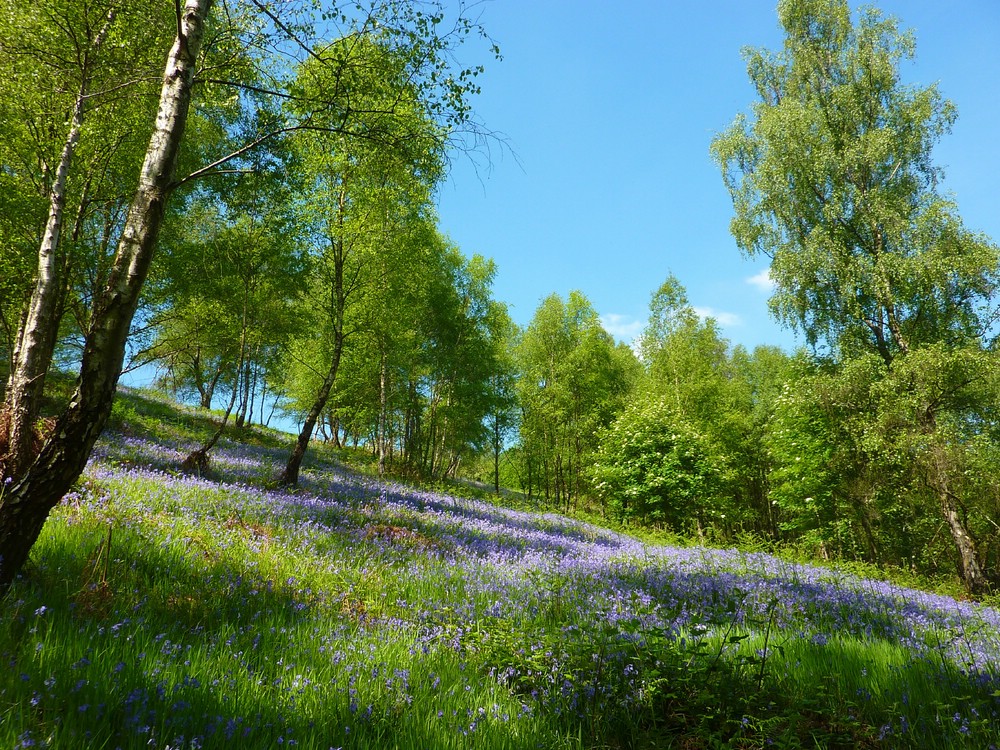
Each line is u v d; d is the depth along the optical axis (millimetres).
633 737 3557
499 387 38062
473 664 4781
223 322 20188
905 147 22781
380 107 7250
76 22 11438
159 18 11445
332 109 6707
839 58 24859
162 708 2859
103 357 4188
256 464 17141
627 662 4641
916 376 19734
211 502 9414
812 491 24438
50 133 12734
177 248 19531
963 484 19859
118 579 4891
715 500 27484
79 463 4156
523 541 13508
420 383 36594
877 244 22812
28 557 4473
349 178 14625
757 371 50406
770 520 39844
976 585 18094
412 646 4844
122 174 15180
